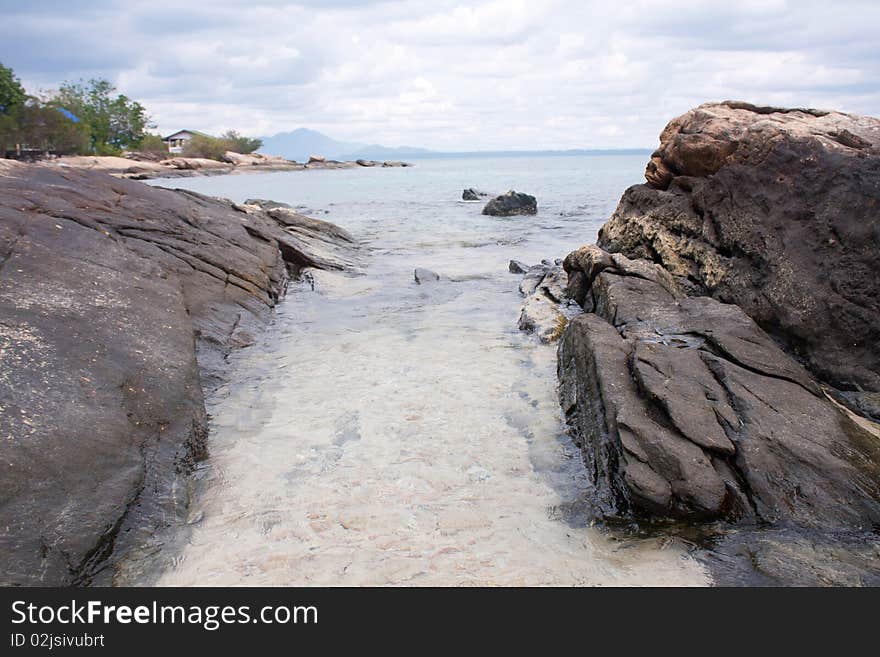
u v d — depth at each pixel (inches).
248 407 270.8
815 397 231.8
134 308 281.7
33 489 169.0
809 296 291.9
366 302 447.8
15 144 2815.0
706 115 408.8
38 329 230.4
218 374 299.7
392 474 216.8
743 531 183.2
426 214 1058.1
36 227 313.1
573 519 193.0
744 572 166.9
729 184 357.7
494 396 280.4
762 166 341.1
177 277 354.0
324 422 255.8
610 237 453.7
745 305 321.4
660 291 330.6
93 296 273.6
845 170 303.0
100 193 415.5
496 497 204.2
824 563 168.6
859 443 208.1
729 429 209.3
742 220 341.7
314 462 224.7
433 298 458.3
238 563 172.4
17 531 157.9
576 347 277.7
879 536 178.9
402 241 734.5
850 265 286.2
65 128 2950.3
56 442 185.3
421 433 246.2
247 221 531.2
